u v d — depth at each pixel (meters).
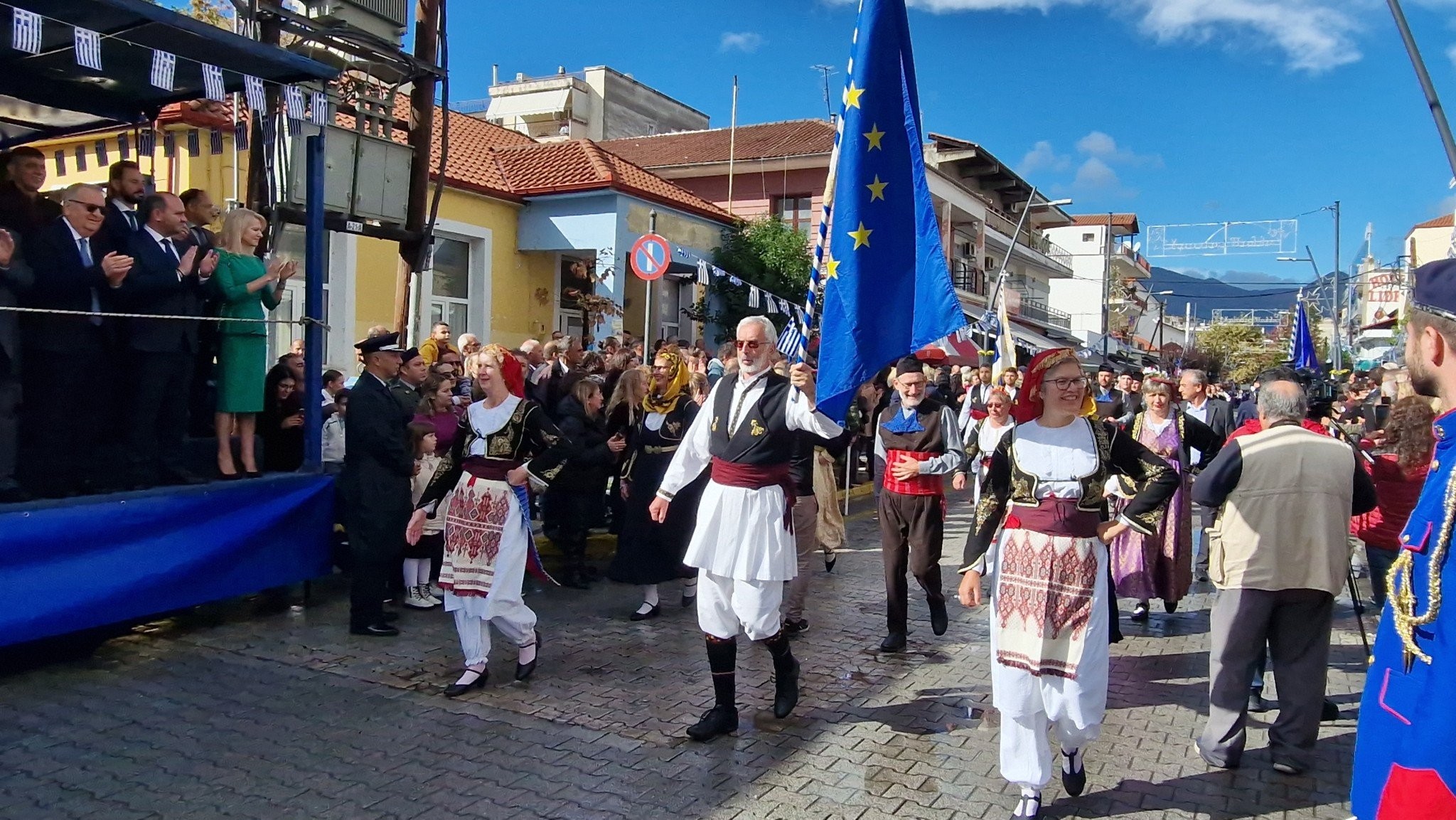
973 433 6.90
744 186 24.84
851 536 10.37
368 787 4.00
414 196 8.68
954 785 4.18
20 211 5.87
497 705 5.00
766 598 4.59
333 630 6.29
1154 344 54.12
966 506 12.81
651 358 12.79
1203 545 9.05
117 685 5.18
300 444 7.08
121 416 6.00
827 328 4.43
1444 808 1.89
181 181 11.12
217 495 6.00
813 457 6.64
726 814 3.84
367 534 6.13
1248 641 4.36
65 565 5.22
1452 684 1.91
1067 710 3.73
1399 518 5.73
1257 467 4.30
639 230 17.59
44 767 4.13
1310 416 5.76
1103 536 3.85
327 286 8.14
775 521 4.58
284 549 6.46
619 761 4.33
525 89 31.17
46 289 5.59
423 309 15.87
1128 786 4.25
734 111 24.23
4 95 7.07
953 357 19.34
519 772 4.19
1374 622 7.33
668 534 6.65
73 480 5.80
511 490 5.20
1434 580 1.99
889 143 4.55
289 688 5.19
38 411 5.64
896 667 5.84
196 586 5.89
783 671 4.91
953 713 5.07
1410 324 2.18
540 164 18.30
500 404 5.23
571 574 7.67
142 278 5.73
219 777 4.07
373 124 8.32
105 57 6.46
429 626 6.47
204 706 4.89
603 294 17.03
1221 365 41.06
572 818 3.78
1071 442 3.87
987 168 31.55
